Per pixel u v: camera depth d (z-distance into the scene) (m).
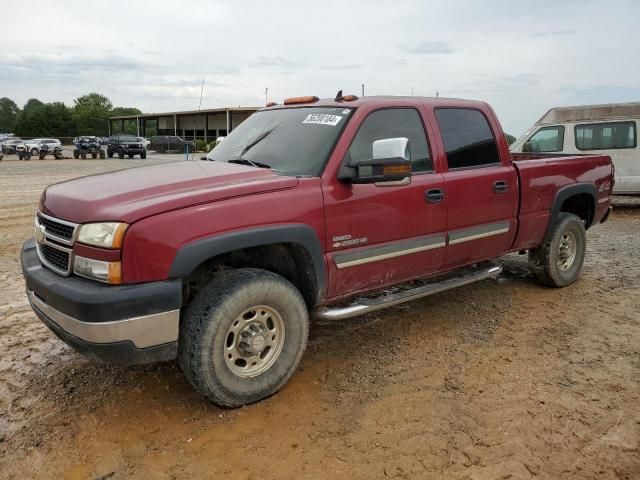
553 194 5.44
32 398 3.55
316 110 4.25
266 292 3.34
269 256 3.76
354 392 3.63
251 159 4.08
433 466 2.86
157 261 2.95
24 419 3.30
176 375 3.87
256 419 3.31
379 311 5.18
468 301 5.45
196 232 3.06
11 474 2.81
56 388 3.68
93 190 3.35
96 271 2.96
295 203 3.46
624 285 5.96
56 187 3.71
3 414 3.36
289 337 3.54
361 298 4.13
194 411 3.40
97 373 3.90
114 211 2.98
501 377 3.84
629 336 4.55
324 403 3.49
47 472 2.82
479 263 5.19
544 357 4.16
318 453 2.97
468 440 3.08
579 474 2.80
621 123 11.05
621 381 3.77
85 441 3.09
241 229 3.21
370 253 3.89
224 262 3.67
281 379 3.52
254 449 3.01
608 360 4.10
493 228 4.82
